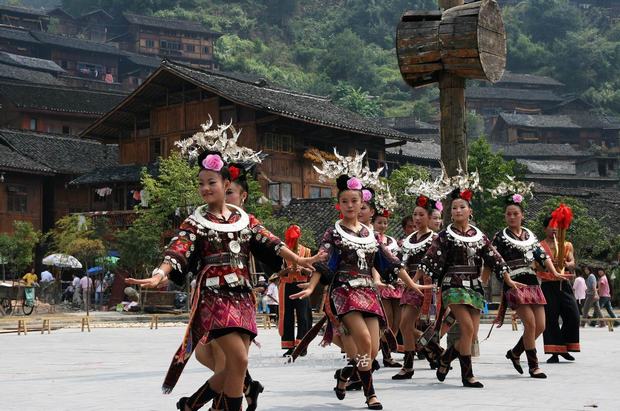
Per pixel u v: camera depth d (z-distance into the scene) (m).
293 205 55.66
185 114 58.72
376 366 12.45
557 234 15.50
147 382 11.68
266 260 7.73
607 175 115.50
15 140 68.56
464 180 14.03
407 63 15.41
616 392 10.25
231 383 7.30
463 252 11.23
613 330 28.47
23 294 43.09
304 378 12.17
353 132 60.06
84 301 49.22
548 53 196.88
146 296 44.59
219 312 7.25
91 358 16.39
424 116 163.50
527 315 12.23
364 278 9.56
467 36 14.88
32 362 15.44
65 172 66.31
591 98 182.38
